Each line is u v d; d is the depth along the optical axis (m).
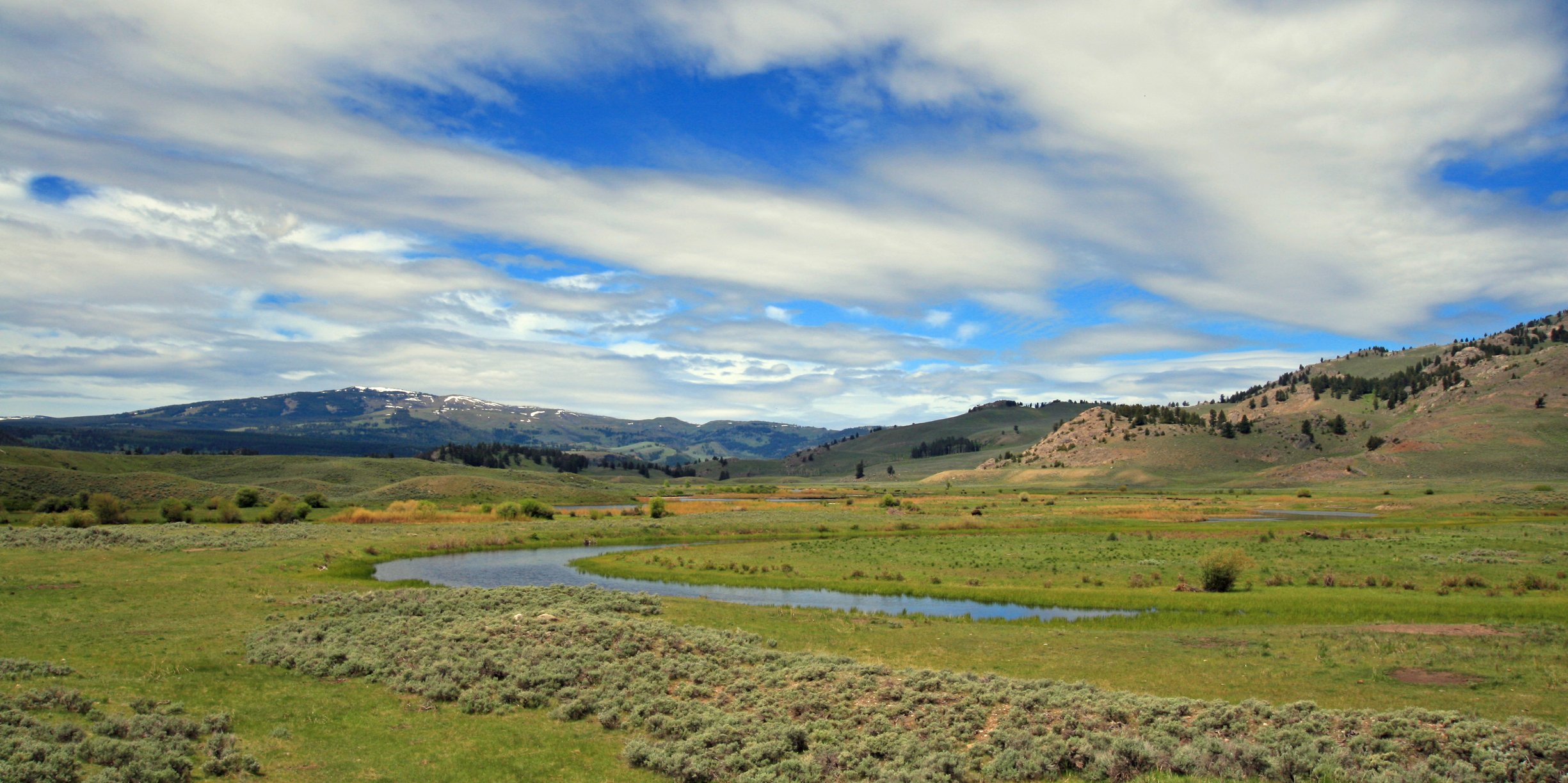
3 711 18.39
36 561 53.44
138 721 18.77
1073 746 18.33
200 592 42.81
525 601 37.75
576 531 89.19
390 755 18.70
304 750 18.70
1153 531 90.81
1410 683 24.78
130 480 121.56
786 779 16.89
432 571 61.78
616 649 28.02
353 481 175.88
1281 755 17.34
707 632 32.09
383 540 78.00
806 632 35.56
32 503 103.69
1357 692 23.98
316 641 30.19
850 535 91.88
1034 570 59.28
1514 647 29.19
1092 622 39.88
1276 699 23.62
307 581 49.66
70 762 15.63
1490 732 18.05
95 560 56.00
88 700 20.39
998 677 25.16
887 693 22.88
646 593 42.25
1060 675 27.36
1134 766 17.36
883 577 56.34
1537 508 113.44
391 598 38.16
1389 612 39.06
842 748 18.78
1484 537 72.88
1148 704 21.36
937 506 145.38
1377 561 58.50
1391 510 124.44
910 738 19.11
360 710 22.06
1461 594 43.91
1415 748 17.80
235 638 30.64
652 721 21.02
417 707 22.59
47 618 34.22
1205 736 18.52
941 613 43.78
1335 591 45.84
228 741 18.31
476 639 29.02
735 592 52.03
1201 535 85.94
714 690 24.30
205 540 69.75
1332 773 16.31
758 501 173.38
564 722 21.80
